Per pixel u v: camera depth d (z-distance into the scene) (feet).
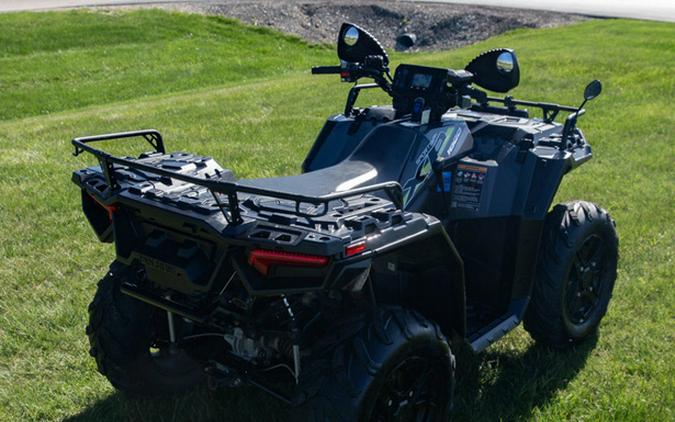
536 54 68.69
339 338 10.70
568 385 14.60
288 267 9.77
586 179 28.68
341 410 10.17
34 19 107.14
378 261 12.91
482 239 14.96
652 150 33.63
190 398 14.30
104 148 36.63
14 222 24.72
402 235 10.49
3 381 15.11
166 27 108.58
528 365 15.42
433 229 10.98
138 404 14.15
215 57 97.45
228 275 10.64
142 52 97.04
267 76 88.63
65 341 16.62
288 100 52.26
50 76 84.69
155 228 11.32
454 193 14.44
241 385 13.44
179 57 95.96
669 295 18.34
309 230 9.91
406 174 13.10
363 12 115.44
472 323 14.88
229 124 42.60
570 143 15.81
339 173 12.58
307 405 10.34
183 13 114.83
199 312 11.17
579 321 16.07
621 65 60.23
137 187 11.28
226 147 35.42
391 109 14.85
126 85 82.33
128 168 12.12
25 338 16.83
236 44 104.78
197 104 52.95
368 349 10.48
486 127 15.53
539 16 102.83
